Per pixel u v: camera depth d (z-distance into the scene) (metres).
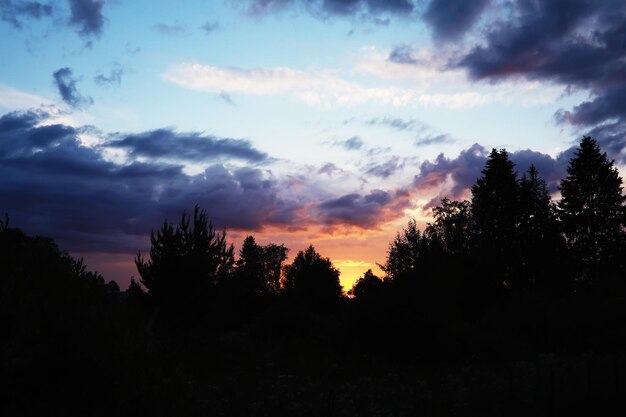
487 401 14.20
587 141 54.41
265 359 23.28
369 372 20.00
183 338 25.39
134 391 4.20
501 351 22.30
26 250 4.64
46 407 3.79
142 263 25.81
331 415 11.91
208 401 12.32
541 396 14.23
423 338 22.47
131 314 4.84
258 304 45.16
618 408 12.94
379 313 23.50
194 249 26.02
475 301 34.12
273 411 12.70
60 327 4.08
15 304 3.98
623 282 33.44
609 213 51.94
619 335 23.98
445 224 54.03
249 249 91.56
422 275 24.44
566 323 25.97
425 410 13.30
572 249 51.22
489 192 51.56
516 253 48.09
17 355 3.78
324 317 32.47
